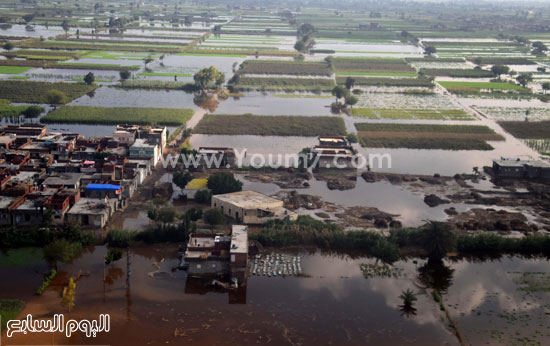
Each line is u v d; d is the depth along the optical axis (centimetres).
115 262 14100
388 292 13225
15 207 15788
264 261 14375
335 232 15525
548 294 13388
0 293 12475
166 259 14338
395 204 18562
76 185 17625
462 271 14400
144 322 11669
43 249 14238
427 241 14788
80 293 12631
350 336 11475
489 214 17912
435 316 12288
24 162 19475
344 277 13838
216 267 13525
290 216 16412
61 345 10788
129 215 16850
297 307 12419
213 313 12088
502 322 12144
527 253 15475
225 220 16538
